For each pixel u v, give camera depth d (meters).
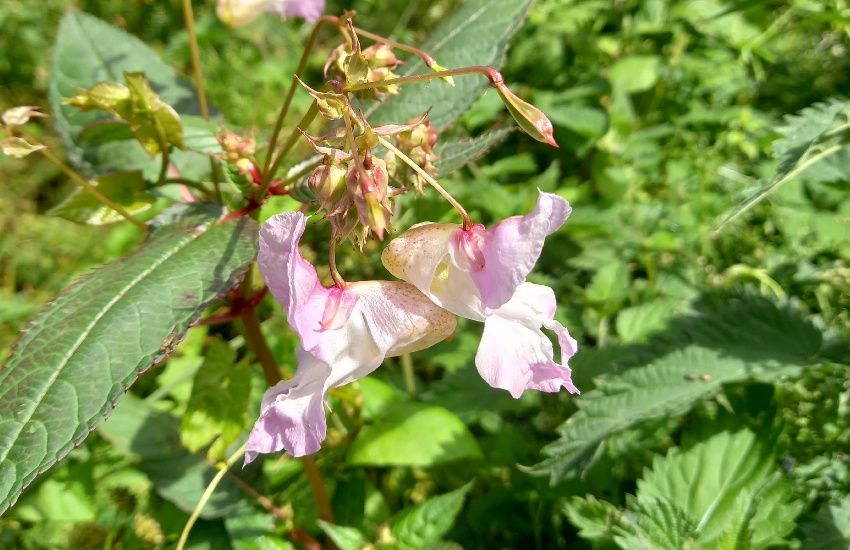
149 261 0.10
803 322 0.14
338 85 0.10
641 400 0.14
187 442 0.13
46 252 0.25
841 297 0.17
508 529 0.15
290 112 0.27
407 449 0.14
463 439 0.15
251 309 0.12
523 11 0.14
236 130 0.15
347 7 0.34
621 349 0.16
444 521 0.12
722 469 0.13
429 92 0.13
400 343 0.09
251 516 0.14
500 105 0.23
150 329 0.09
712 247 0.20
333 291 0.09
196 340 0.19
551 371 0.08
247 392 0.13
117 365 0.09
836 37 0.26
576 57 0.27
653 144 0.23
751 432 0.13
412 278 0.09
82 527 0.15
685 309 0.17
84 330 0.09
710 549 0.12
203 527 0.15
